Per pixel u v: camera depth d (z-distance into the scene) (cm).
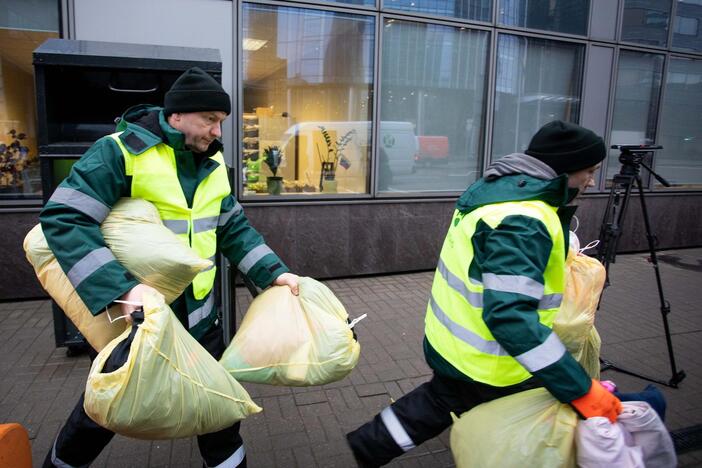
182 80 174
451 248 187
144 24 471
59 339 351
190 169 188
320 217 555
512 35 626
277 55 527
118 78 332
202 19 486
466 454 167
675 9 716
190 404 153
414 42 583
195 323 193
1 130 459
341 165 573
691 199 769
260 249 215
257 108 529
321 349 183
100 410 143
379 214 580
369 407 311
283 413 302
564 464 155
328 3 534
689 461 262
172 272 164
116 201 174
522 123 656
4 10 448
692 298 540
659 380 352
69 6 452
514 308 152
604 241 340
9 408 298
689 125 764
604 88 692
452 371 181
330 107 558
